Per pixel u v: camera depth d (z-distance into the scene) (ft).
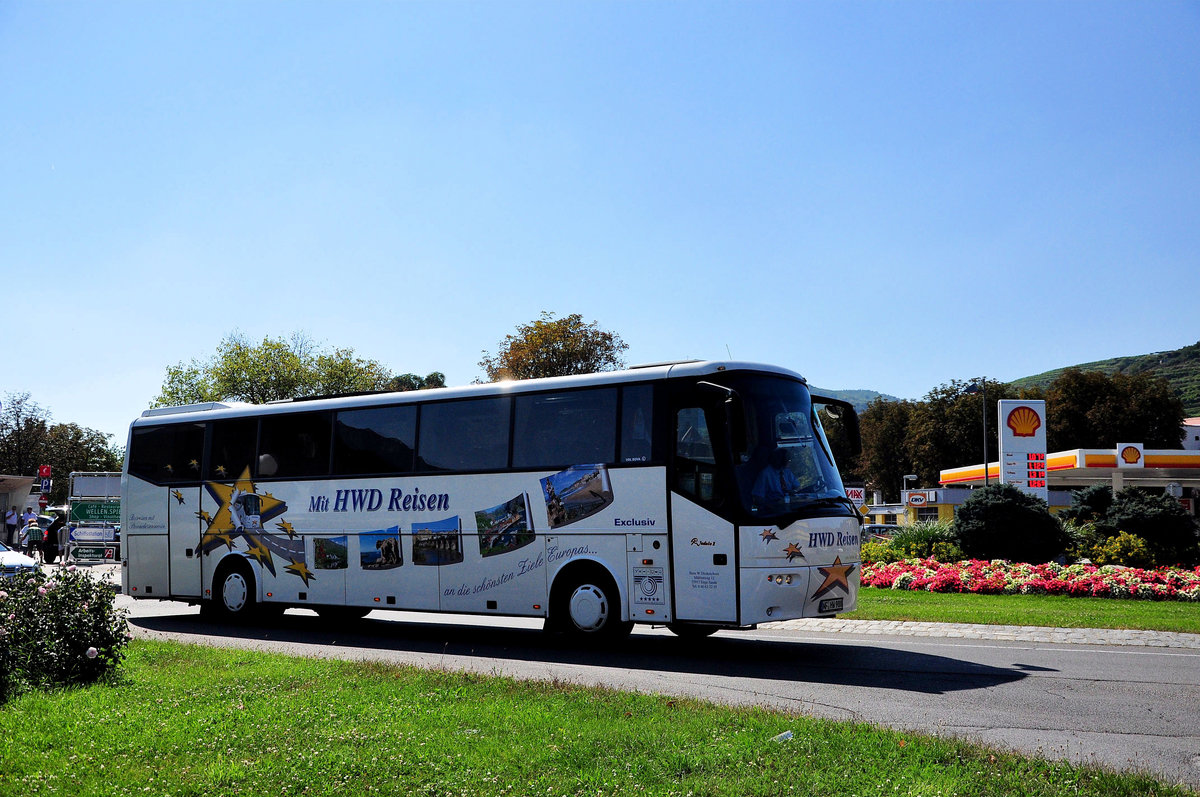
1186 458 180.24
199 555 58.34
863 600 66.54
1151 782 19.58
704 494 41.06
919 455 289.53
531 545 45.73
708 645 46.29
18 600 32.07
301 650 43.96
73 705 27.27
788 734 23.65
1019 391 280.92
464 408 49.24
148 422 62.18
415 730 24.39
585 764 21.26
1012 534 82.43
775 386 42.91
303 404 55.52
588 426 44.86
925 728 26.45
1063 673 36.19
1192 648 43.09
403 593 49.80
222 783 20.11
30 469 216.13
